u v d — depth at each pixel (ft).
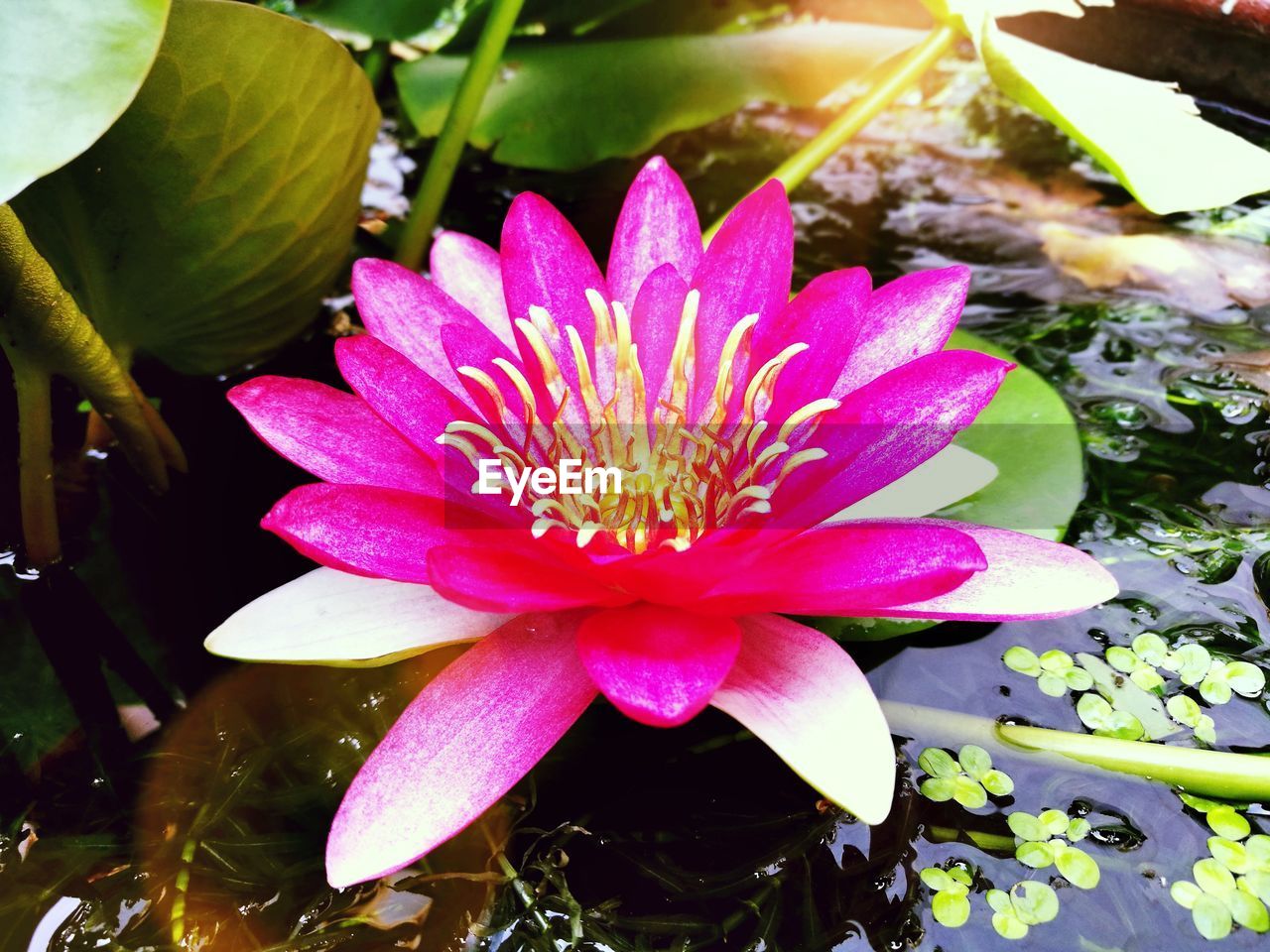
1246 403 0.81
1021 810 0.61
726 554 0.53
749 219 0.66
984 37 0.79
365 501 0.58
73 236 0.72
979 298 0.91
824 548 0.57
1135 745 0.62
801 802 0.62
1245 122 1.00
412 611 0.61
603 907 0.58
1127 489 0.76
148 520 0.78
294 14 1.08
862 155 1.11
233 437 0.83
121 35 0.60
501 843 0.61
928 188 1.05
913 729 0.64
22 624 0.72
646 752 0.65
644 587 0.56
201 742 0.66
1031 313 0.90
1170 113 0.76
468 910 0.58
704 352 0.66
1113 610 0.69
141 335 0.79
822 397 0.61
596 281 0.68
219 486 0.80
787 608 0.57
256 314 0.82
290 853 0.61
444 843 0.58
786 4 1.26
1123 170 0.70
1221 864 0.58
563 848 0.60
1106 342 0.87
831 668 0.57
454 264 0.73
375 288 0.67
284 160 0.74
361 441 0.62
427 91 1.05
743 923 0.57
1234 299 0.90
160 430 0.78
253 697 0.68
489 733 0.57
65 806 0.63
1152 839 0.60
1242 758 0.61
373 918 0.58
